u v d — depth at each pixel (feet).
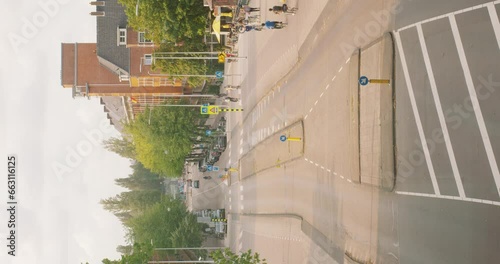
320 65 123.65
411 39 81.82
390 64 86.94
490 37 64.75
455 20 71.31
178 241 261.44
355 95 101.65
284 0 146.30
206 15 196.65
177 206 287.48
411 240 80.12
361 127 98.84
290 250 142.82
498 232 62.39
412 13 81.92
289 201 147.43
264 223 174.29
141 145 288.51
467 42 68.85
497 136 63.31
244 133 215.92
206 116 308.40
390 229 86.58
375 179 92.27
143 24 193.77
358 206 99.86
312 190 127.95
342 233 107.55
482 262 64.85
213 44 226.99
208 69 231.91
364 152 97.25
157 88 293.43
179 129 275.59
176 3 190.60
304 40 135.95
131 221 308.81
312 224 126.82
